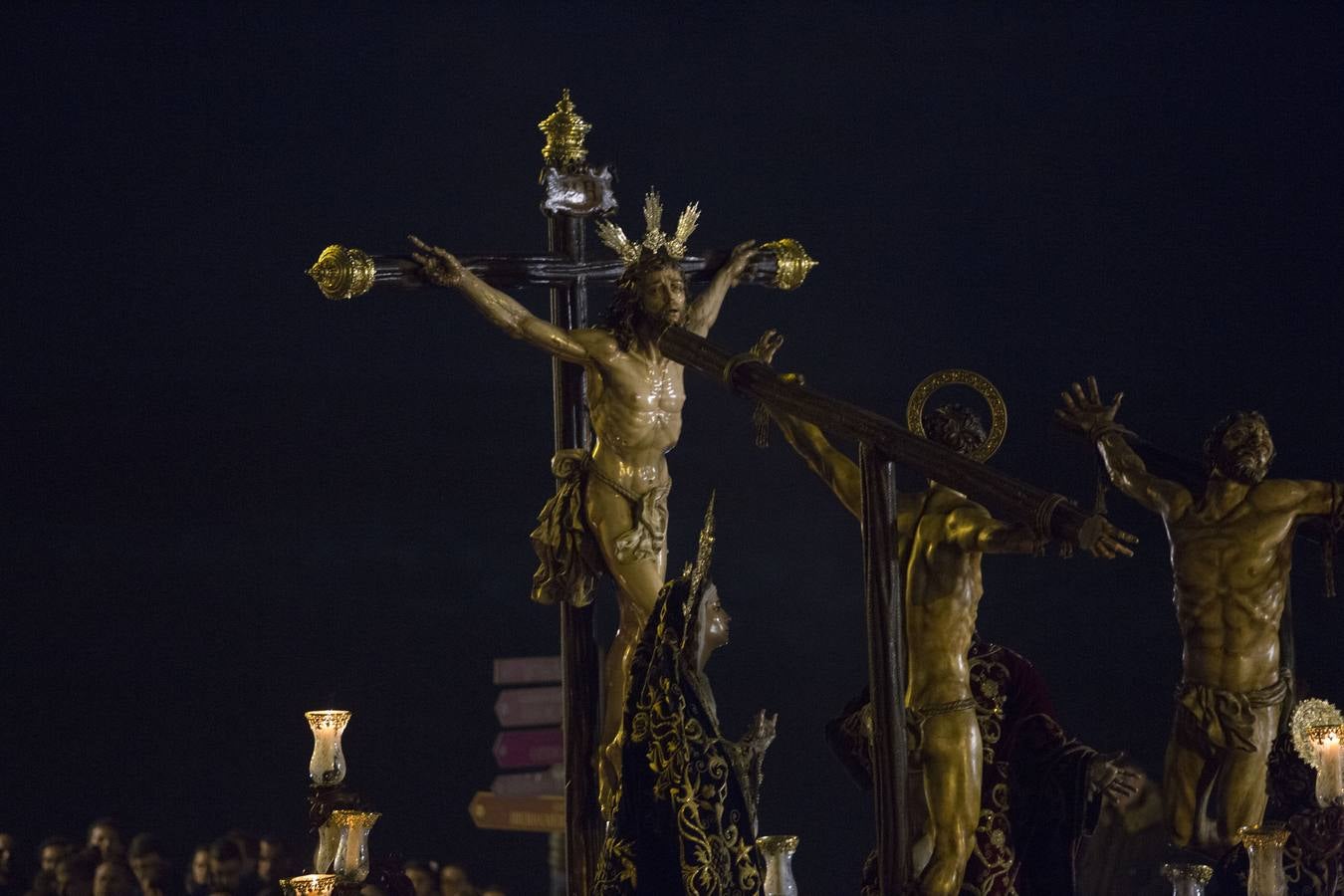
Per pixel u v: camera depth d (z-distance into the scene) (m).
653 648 19.48
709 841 18.75
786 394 19.38
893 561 18.34
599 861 19.84
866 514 18.41
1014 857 20.16
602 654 25.86
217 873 39.19
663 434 23.53
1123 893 26.41
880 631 18.28
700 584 19.36
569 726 23.89
